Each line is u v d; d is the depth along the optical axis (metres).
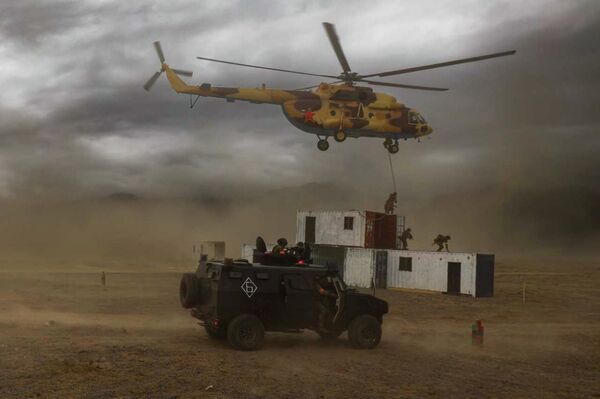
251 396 8.94
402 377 10.73
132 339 14.17
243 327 12.80
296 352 12.98
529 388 10.21
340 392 9.41
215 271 13.17
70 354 11.62
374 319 13.77
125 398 8.53
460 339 16.42
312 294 13.43
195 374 10.25
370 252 39.16
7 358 11.02
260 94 30.44
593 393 9.99
